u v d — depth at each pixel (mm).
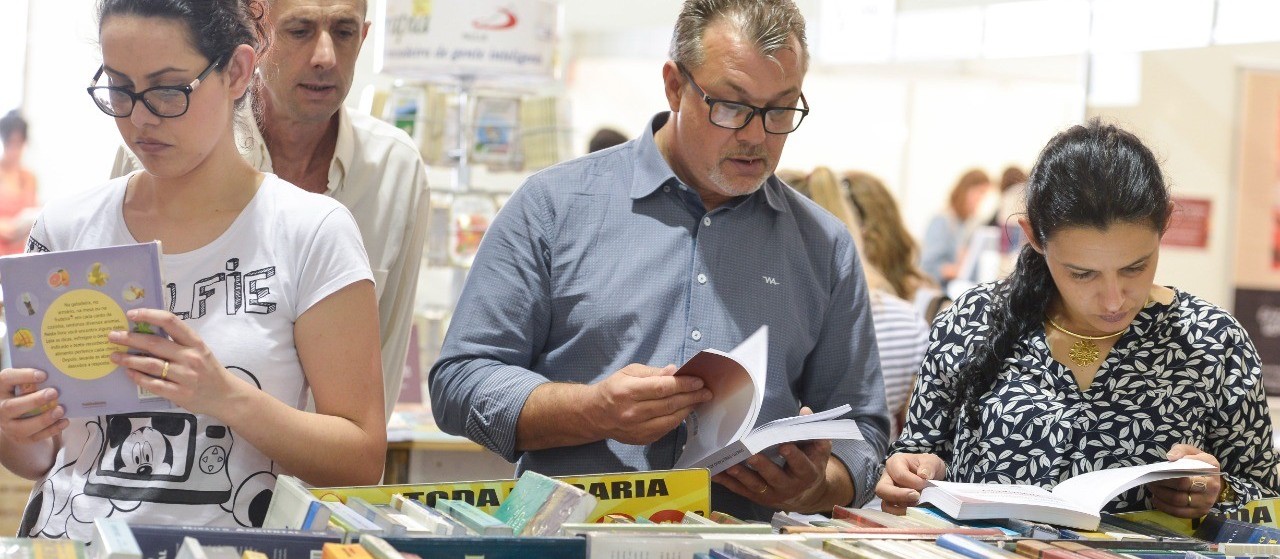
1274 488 2025
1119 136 1926
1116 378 2012
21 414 1531
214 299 1661
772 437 1735
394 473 3412
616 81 8211
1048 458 2004
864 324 2227
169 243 1679
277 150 2494
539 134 4070
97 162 6609
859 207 3877
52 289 1529
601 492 1623
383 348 2594
